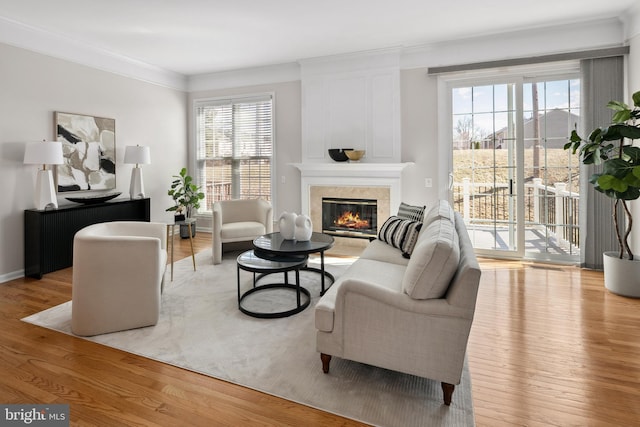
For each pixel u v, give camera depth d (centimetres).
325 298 211
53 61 421
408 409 176
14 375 205
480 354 228
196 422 168
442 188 477
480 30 421
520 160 442
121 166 513
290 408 177
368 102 501
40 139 409
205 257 473
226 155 611
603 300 314
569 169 425
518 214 448
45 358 224
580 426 164
